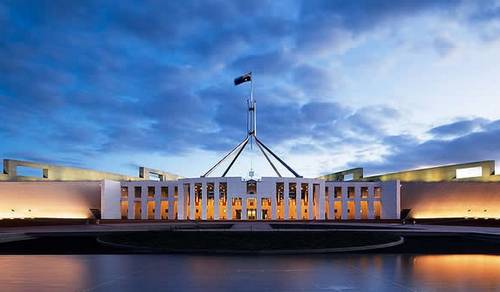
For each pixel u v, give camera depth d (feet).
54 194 215.10
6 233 102.89
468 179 230.27
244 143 247.29
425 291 37.60
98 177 261.85
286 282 41.42
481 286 39.75
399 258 60.70
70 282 41.39
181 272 47.26
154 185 219.00
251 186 205.26
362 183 221.46
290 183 209.87
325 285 40.01
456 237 104.83
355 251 71.51
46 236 104.53
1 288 38.65
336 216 226.58
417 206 223.51
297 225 153.58
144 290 37.68
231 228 129.70
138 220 194.80
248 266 51.90
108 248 76.64
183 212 211.41
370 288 38.78
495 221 165.89
